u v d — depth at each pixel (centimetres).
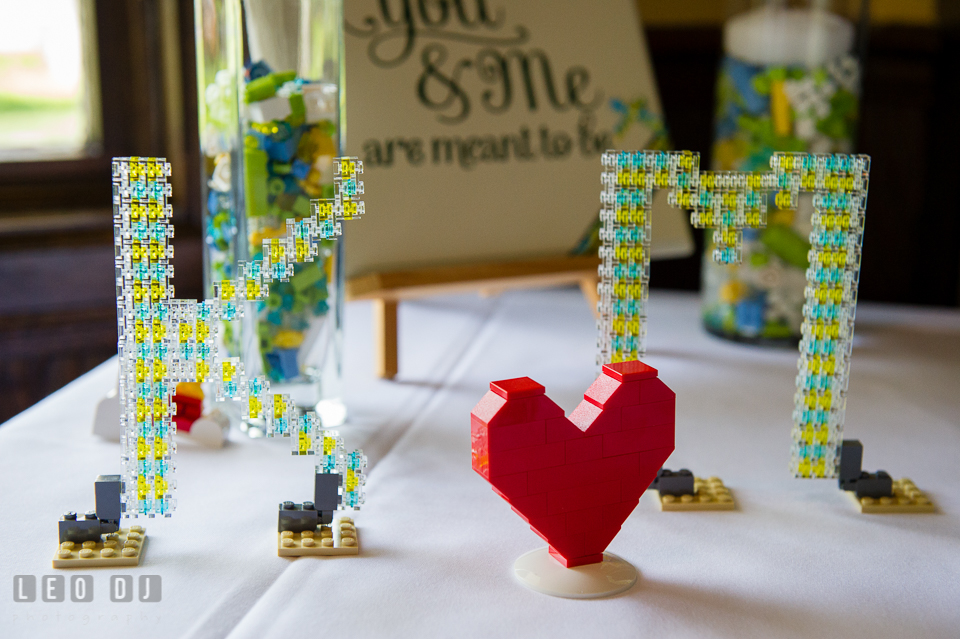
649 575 52
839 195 58
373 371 80
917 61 110
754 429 69
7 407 105
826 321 59
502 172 84
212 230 67
